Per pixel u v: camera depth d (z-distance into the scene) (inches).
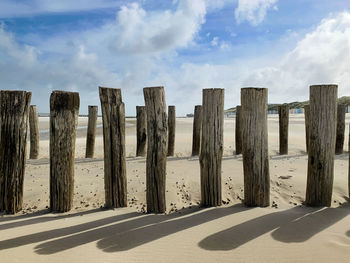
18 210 161.0
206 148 164.6
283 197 184.1
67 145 158.9
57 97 155.4
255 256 100.2
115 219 143.7
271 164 278.2
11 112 158.4
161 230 126.5
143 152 371.2
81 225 133.6
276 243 109.9
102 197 187.6
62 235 119.9
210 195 165.8
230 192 191.5
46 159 354.9
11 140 158.2
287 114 370.6
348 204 168.4
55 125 156.6
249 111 160.6
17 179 160.1
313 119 162.6
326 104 159.0
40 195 189.9
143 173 248.1
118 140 164.6
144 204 175.6
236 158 331.0
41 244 109.6
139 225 133.7
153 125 156.9
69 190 161.5
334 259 95.1
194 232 123.4
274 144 451.2
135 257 99.9
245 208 158.9
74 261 94.8
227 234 119.8
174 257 100.4
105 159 165.0
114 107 162.2
